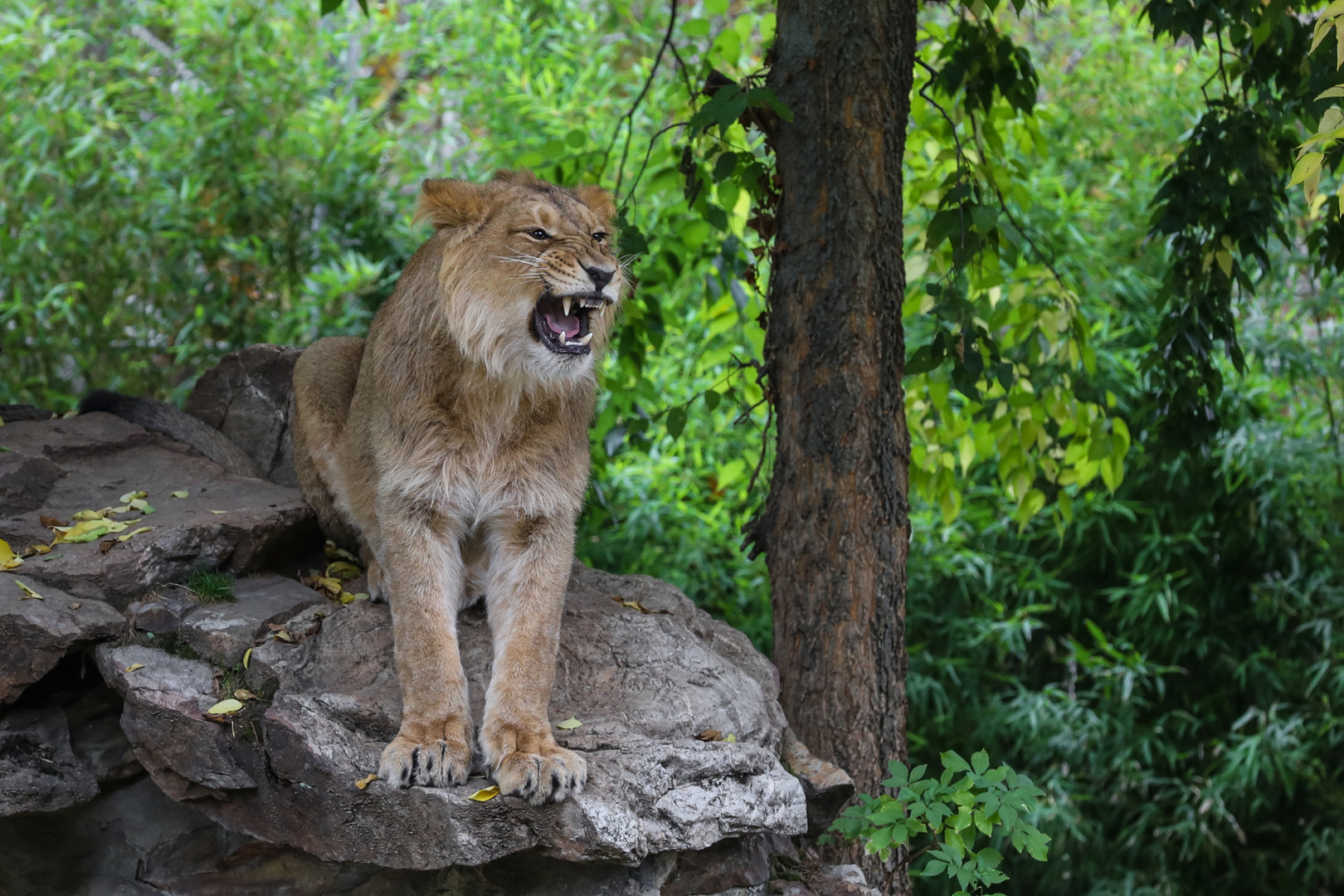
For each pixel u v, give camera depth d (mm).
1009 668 16156
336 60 16766
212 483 8945
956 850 7035
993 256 9781
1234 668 15172
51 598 7137
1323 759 15398
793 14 8586
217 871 6930
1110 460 10391
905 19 8578
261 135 16016
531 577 7008
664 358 14758
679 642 7879
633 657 7664
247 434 10203
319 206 16141
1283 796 15859
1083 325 10266
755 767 6996
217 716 6680
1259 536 14586
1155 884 15141
